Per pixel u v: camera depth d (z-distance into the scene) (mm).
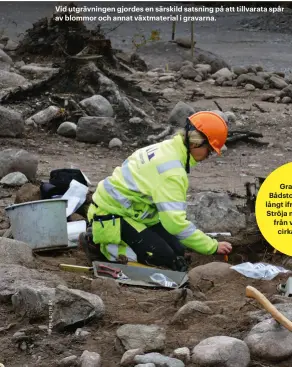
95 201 9047
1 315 7324
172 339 6793
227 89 24875
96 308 7125
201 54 28969
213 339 6543
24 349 6719
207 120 8648
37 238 9312
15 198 11414
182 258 8977
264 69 29969
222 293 8094
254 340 6574
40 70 23344
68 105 19094
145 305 7570
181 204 8570
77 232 9953
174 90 23984
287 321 6512
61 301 7023
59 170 11188
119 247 9008
